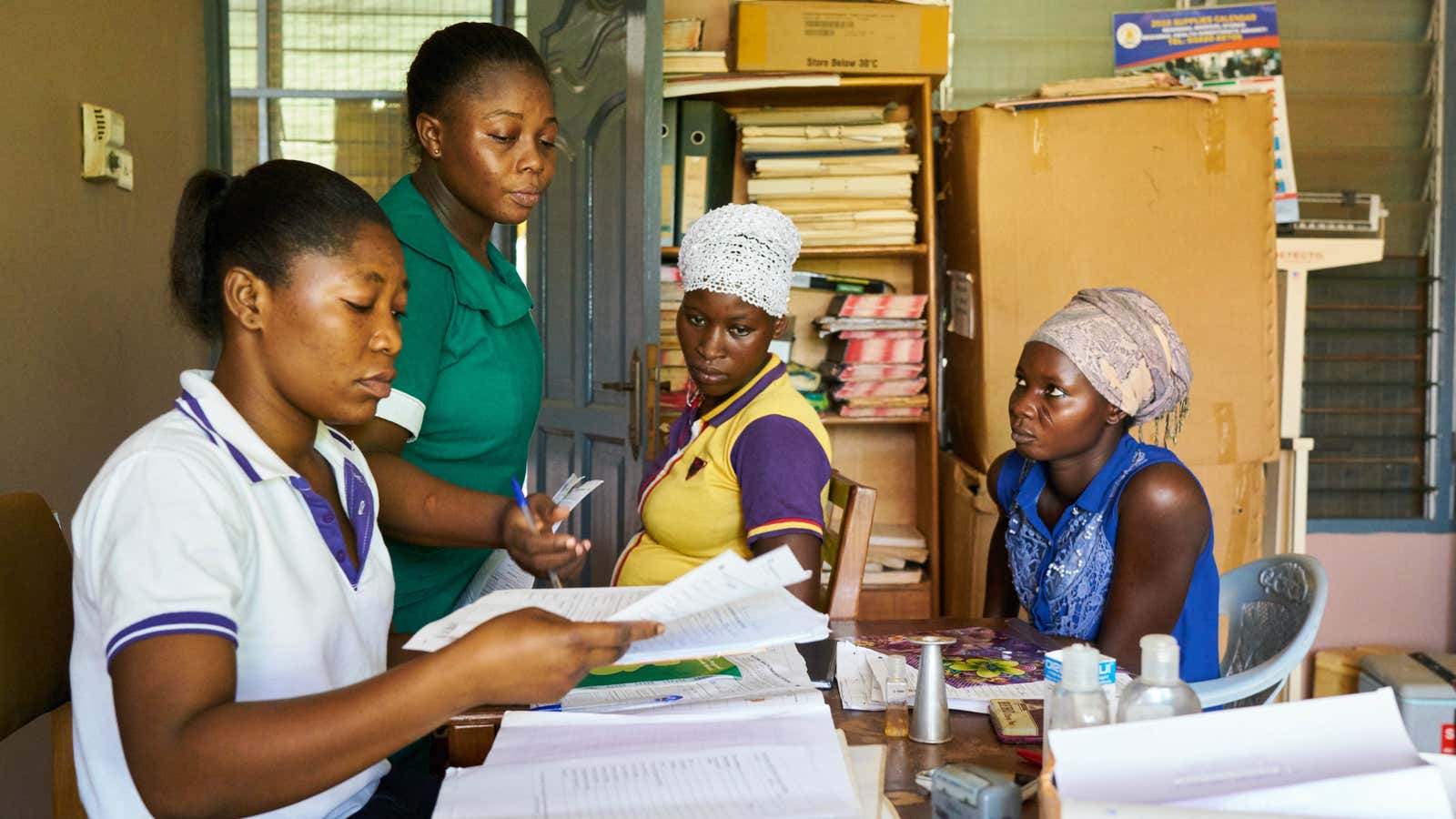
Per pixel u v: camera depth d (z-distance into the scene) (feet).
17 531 4.02
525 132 5.15
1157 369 5.13
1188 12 11.28
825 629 3.17
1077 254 9.98
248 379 3.39
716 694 3.74
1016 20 12.07
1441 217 12.26
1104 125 9.96
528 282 11.16
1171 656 2.70
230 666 2.87
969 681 4.07
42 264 6.53
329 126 11.89
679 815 2.82
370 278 3.30
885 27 10.34
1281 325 10.84
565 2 10.23
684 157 10.44
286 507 3.41
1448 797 2.26
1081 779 2.26
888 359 10.50
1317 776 2.26
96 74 7.32
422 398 4.81
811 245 10.60
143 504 3.02
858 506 5.47
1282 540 10.65
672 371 10.43
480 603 3.92
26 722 3.92
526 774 3.08
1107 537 5.04
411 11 11.79
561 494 4.87
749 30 10.28
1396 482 12.55
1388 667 10.55
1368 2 12.16
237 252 3.26
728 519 5.36
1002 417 9.96
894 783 3.22
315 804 3.51
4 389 6.09
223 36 9.52
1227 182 9.96
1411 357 12.43
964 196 10.39
